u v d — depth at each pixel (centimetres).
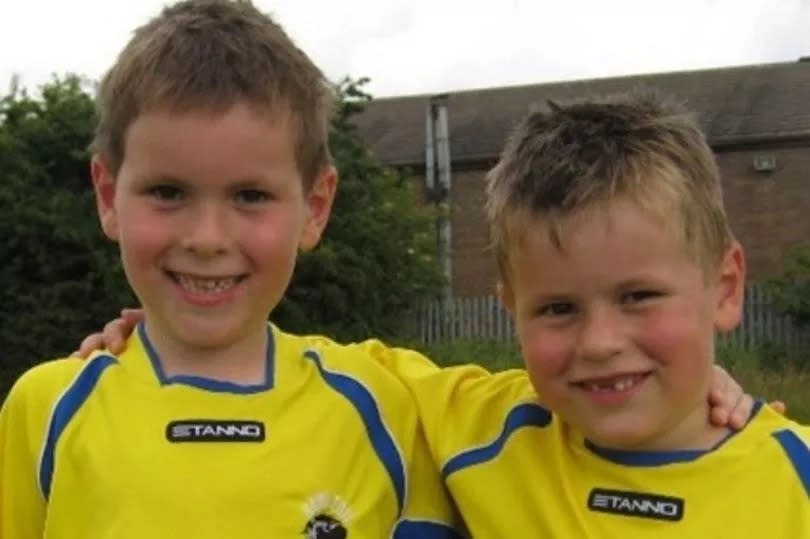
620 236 105
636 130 110
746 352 748
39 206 656
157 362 114
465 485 115
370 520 114
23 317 655
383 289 750
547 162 108
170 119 109
